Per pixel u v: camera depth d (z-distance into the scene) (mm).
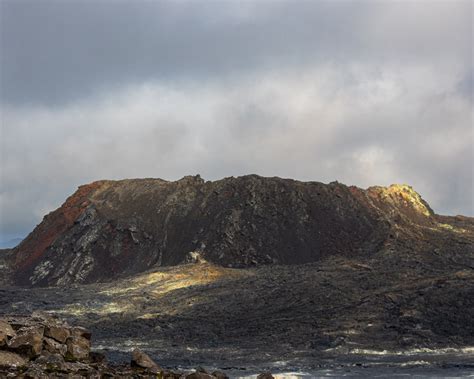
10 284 142875
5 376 21172
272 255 130500
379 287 96438
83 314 91812
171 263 134250
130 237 144875
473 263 115812
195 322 84688
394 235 133750
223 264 129375
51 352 24859
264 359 61938
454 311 80062
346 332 74938
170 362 58719
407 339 71375
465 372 52312
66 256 145625
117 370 26203
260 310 89312
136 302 98375
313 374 51531
